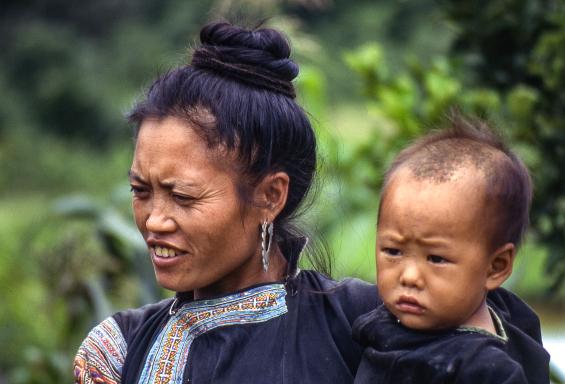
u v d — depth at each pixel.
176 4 49.81
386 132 9.75
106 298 10.52
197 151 4.87
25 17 53.53
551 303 20.16
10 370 16.59
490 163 4.66
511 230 4.68
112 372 5.27
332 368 5.02
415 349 4.64
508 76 8.83
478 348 4.53
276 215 5.13
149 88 5.13
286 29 8.12
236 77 5.02
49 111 47.88
